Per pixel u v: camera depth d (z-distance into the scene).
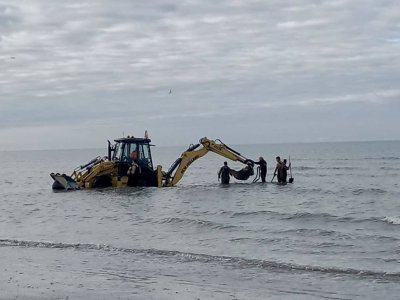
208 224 21.05
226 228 20.38
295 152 161.62
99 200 29.94
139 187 34.91
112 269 14.22
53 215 25.31
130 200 29.70
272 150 197.62
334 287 12.22
